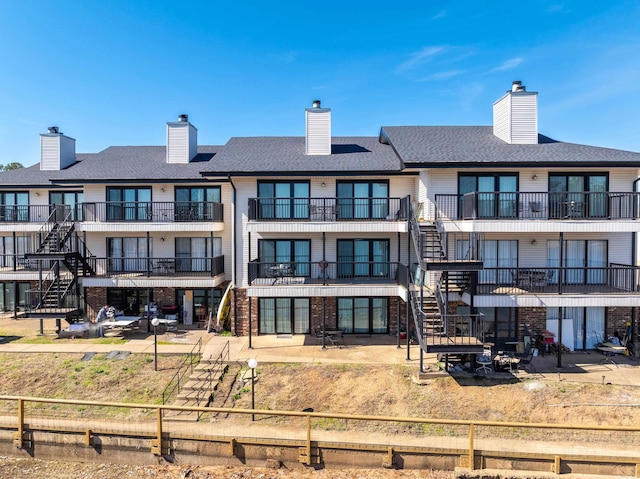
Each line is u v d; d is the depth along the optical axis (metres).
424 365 13.45
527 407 11.02
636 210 14.32
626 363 13.92
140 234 20.09
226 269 19.78
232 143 20.92
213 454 9.45
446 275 12.84
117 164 21.23
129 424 9.66
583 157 15.20
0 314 21.06
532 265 15.84
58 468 9.48
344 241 17.64
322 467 9.22
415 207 15.33
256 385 12.42
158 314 19.28
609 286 15.43
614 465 8.60
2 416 10.29
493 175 15.51
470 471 8.71
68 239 18.95
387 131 19.75
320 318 17.42
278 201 17.30
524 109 17.31
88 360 14.24
